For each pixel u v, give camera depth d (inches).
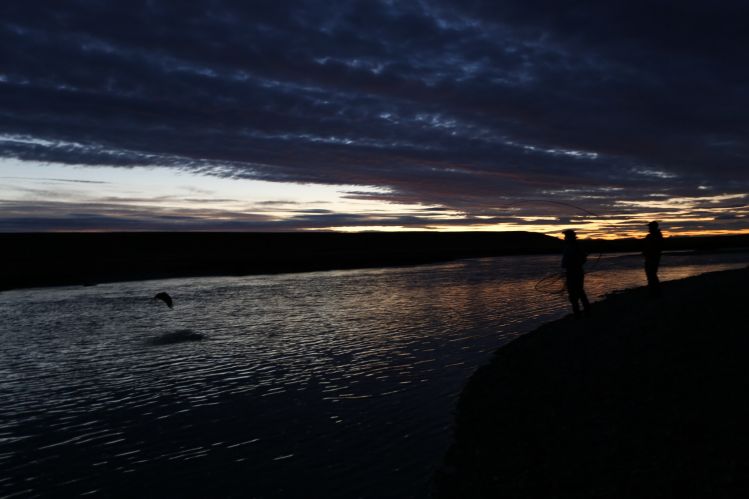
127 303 921.5
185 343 545.3
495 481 208.5
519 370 366.0
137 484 231.6
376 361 441.4
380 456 249.4
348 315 727.1
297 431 287.9
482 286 1125.7
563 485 192.5
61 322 705.6
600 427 234.7
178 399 353.4
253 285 1273.4
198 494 220.8
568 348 391.9
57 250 2331.4
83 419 317.7
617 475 189.0
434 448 253.4
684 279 812.6
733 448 182.5
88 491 226.5
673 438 204.1
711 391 235.5
